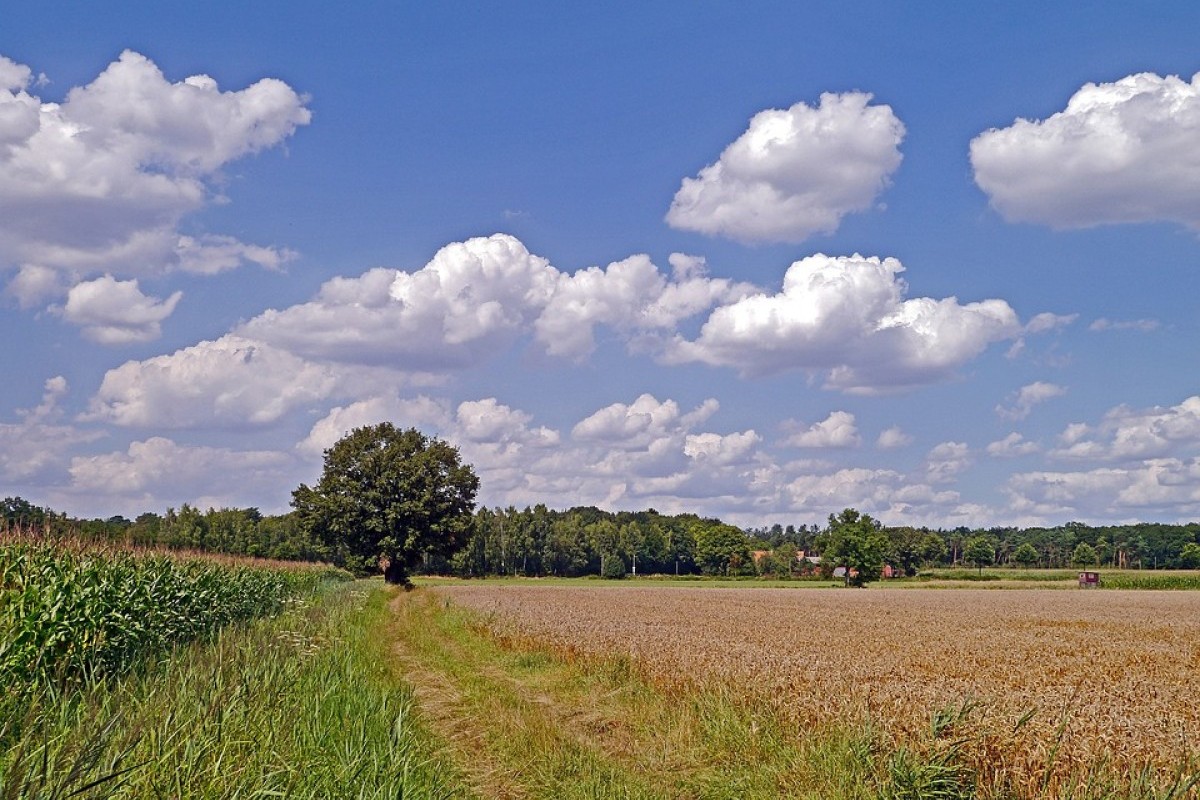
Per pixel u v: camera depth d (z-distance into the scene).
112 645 14.31
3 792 6.37
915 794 10.19
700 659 20.19
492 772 11.46
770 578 140.75
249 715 9.64
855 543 106.62
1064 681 18.86
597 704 16.75
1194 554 177.50
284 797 7.85
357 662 17.48
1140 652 25.92
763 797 10.80
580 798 10.54
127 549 19.64
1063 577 132.12
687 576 150.00
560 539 149.88
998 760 10.93
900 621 39.72
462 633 30.00
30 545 15.41
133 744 7.28
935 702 14.20
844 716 13.12
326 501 77.00
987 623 39.34
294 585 40.50
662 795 10.94
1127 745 11.62
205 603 21.42
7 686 10.26
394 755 9.66
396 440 80.12
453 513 80.19
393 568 79.44
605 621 34.41
